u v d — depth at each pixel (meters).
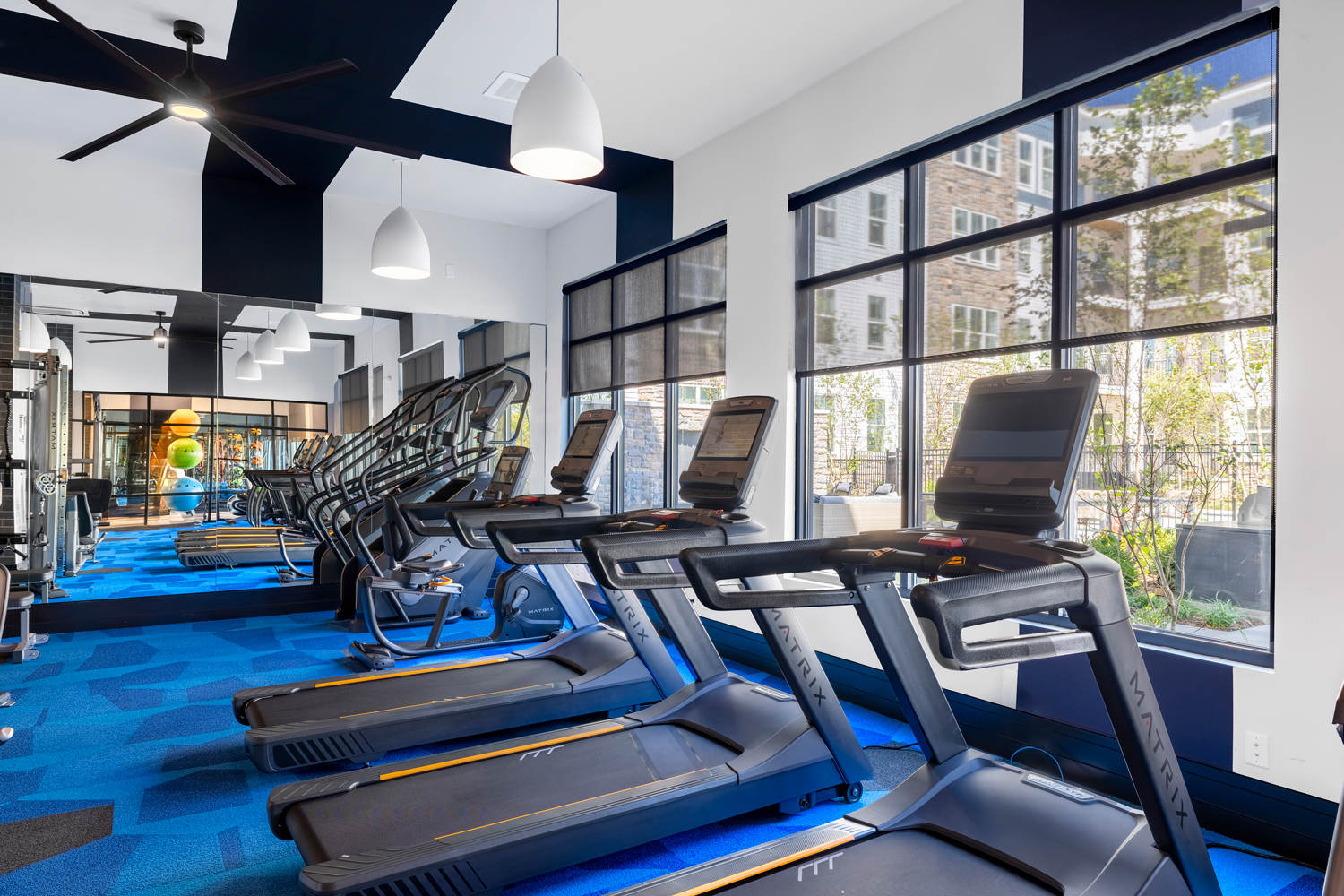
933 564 2.06
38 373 5.21
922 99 3.69
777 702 3.04
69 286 5.38
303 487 6.12
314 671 4.45
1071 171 3.21
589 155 2.98
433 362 6.61
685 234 5.34
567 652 3.99
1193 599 2.89
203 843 2.54
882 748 3.39
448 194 6.22
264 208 6.00
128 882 2.31
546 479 7.04
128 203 5.55
